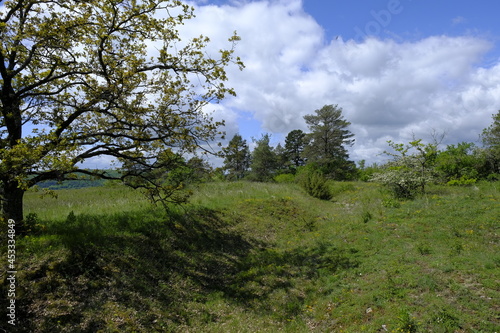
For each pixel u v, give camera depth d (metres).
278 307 7.40
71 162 6.64
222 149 9.71
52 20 7.61
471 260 7.66
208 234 12.00
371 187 23.05
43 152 6.56
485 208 11.80
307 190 22.20
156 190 10.49
